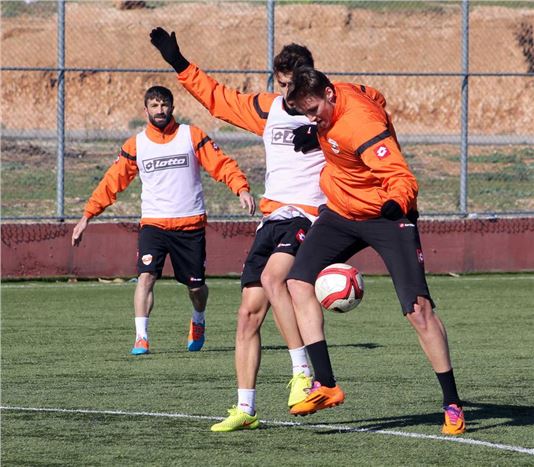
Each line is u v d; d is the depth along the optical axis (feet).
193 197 86.89
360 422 58.85
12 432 56.39
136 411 61.98
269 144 61.26
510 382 72.13
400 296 54.49
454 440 54.13
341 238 56.18
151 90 87.20
